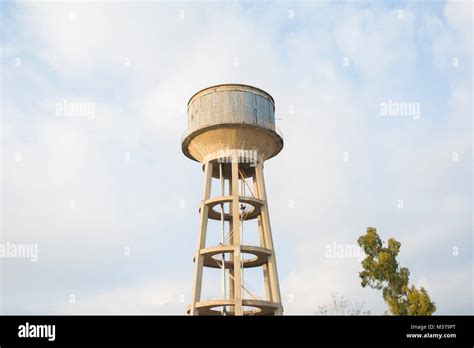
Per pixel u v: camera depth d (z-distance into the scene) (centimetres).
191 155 4797
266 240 4284
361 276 5806
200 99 4572
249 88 4591
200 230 4244
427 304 5384
